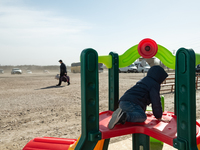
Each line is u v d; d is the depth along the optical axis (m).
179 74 1.56
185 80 1.51
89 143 1.77
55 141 2.64
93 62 1.71
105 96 8.98
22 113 6.06
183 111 1.55
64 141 2.62
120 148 3.38
